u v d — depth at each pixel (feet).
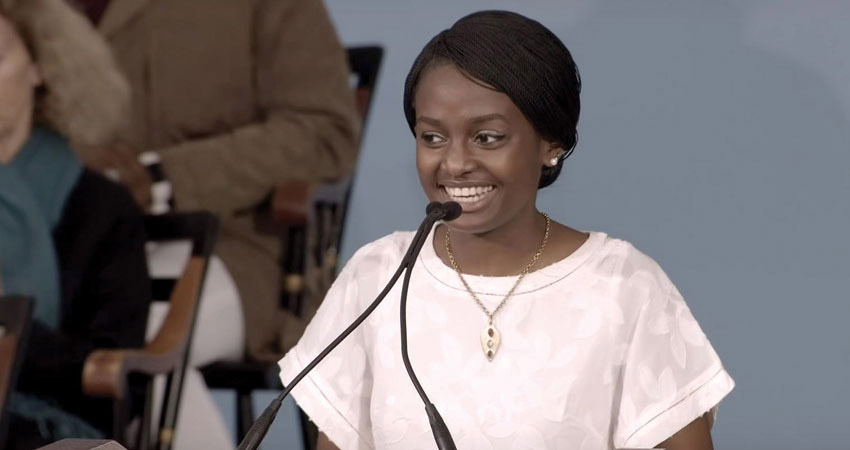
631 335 14.80
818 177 34.01
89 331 25.07
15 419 23.59
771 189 34.27
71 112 25.88
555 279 14.98
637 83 35.22
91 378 23.26
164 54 33.14
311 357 15.78
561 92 13.80
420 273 15.39
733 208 34.53
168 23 33.19
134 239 26.05
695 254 34.76
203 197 31.22
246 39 33.19
